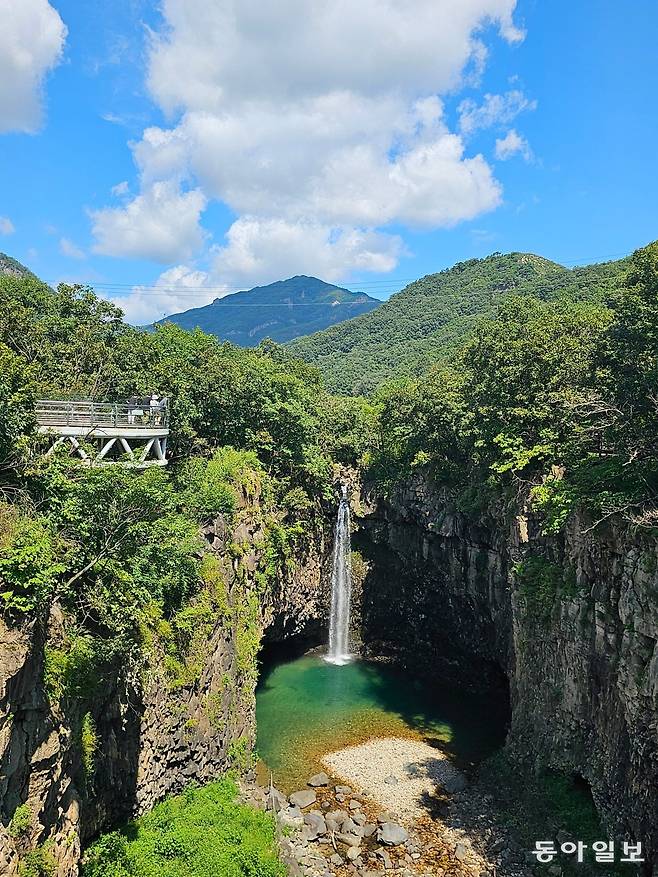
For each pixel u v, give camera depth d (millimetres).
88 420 28328
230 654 30125
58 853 15164
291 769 33375
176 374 41250
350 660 50688
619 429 25812
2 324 37094
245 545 35562
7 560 14172
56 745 15062
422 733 37812
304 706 41500
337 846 26734
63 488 18578
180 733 24188
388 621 54031
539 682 31391
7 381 18594
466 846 26594
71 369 38719
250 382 45094
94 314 48375
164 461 32406
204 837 20953
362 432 56469
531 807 28250
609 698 25344
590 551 27156
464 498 41312
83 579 18422
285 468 48500
